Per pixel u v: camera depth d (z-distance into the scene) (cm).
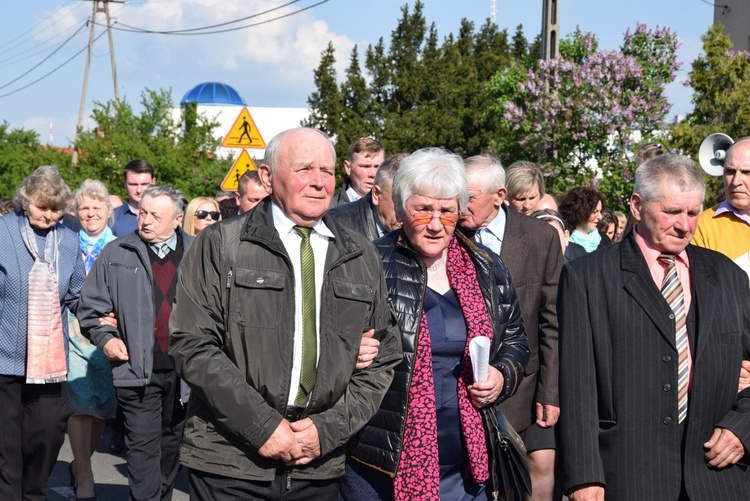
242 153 1420
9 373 598
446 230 405
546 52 1961
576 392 386
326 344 378
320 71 3903
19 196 614
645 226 386
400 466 398
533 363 538
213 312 371
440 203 402
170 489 662
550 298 533
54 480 775
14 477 605
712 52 1866
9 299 601
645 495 374
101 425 745
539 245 537
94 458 851
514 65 2716
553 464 544
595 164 1995
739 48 2586
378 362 393
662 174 378
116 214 987
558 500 554
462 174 407
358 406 381
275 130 4950
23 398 611
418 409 400
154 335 638
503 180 510
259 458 366
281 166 380
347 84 3881
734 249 497
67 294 632
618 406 381
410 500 395
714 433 378
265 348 367
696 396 375
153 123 2588
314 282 381
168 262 657
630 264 388
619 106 1861
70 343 725
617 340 383
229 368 362
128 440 637
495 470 408
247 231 376
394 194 414
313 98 3916
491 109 2755
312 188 377
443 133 3638
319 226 390
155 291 644
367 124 3775
